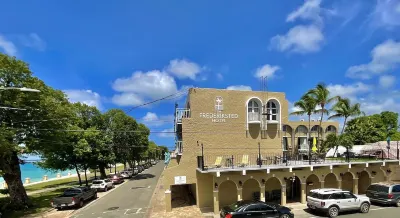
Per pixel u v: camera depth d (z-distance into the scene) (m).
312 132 41.78
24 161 26.25
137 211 22.25
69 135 32.38
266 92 25.50
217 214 20.36
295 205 22.31
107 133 41.75
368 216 18.83
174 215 20.31
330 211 18.67
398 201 21.42
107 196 30.66
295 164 23.25
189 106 24.88
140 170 62.88
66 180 50.59
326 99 30.72
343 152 34.53
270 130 25.20
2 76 21.70
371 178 25.84
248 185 23.53
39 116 24.03
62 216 21.09
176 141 27.64
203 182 22.67
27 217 20.88
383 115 47.25
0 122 22.44
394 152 30.61
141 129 55.81
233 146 24.09
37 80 24.75
